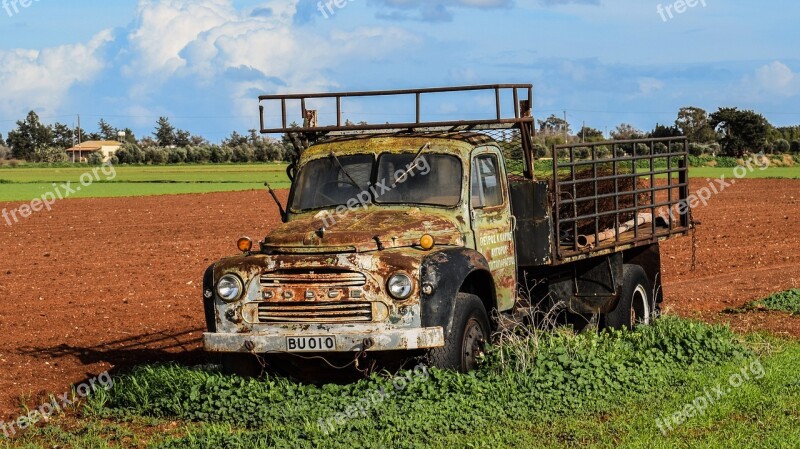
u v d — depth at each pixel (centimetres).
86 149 14938
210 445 764
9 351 1277
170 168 10256
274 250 927
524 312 1120
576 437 776
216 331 936
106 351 1273
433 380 895
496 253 1056
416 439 770
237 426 859
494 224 1059
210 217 3834
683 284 1912
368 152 1053
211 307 944
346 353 966
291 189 1073
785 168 8531
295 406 863
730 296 1708
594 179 1167
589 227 1213
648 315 1319
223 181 7025
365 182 1042
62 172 9262
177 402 912
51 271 2202
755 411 856
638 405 877
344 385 926
